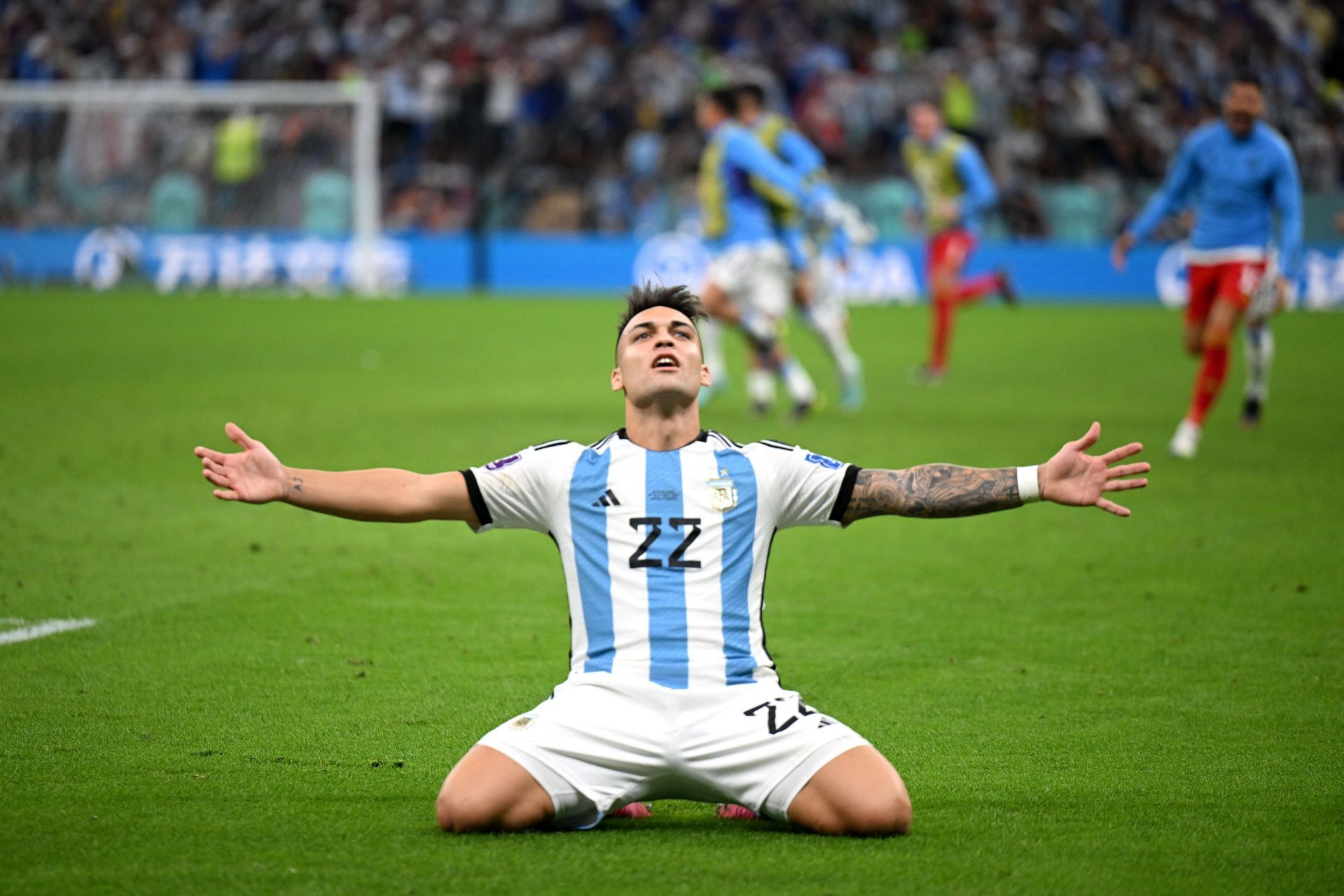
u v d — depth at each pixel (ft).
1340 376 89.30
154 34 162.61
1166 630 34.68
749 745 21.08
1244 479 54.49
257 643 32.94
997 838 21.53
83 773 24.38
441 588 38.63
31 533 43.70
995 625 35.19
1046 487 21.91
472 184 150.20
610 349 98.68
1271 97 164.66
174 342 98.89
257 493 21.50
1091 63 161.58
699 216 144.05
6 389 75.51
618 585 21.79
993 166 153.58
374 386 79.66
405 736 26.55
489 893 19.27
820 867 20.24
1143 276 146.51
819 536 45.75
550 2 166.30
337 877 19.81
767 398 73.31
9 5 164.04
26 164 141.69
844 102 154.30
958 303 88.79
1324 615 36.06
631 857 20.59
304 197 144.25
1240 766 25.12
